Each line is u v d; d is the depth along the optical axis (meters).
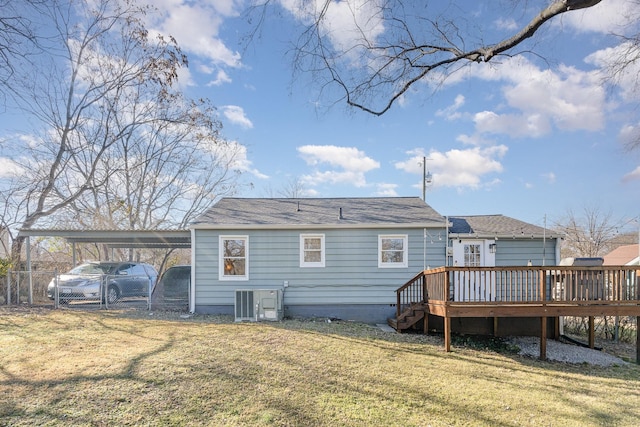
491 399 5.77
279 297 11.51
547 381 6.95
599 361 9.01
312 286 12.34
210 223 12.16
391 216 13.01
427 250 12.39
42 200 16.64
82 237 13.18
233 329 9.61
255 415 4.83
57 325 9.41
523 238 12.62
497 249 12.67
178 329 9.37
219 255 12.27
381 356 7.89
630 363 8.96
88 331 8.82
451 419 5.00
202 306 12.16
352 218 12.84
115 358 6.68
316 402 5.33
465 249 12.60
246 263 12.29
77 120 17.73
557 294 10.52
